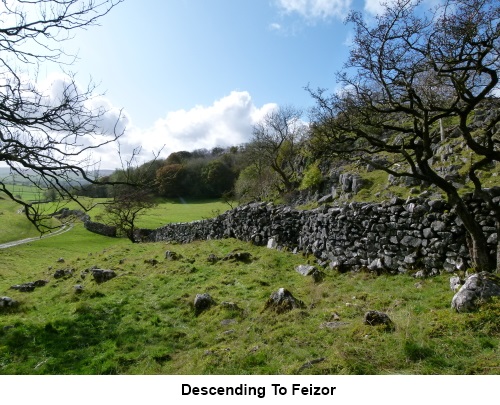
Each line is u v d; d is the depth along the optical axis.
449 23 8.61
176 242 27.80
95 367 7.36
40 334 9.07
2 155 7.21
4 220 46.12
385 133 28.44
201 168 77.94
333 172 31.23
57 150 7.86
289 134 46.59
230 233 22.81
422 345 5.69
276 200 41.28
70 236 46.19
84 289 13.30
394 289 10.41
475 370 5.05
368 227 13.22
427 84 9.66
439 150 21.78
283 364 6.20
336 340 6.62
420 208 11.60
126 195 8.92
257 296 10.98
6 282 19.62
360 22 9.85
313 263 15.05
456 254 10.52
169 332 8.98
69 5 7.05
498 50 8.27
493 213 9.83
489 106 19.02
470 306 6.68
